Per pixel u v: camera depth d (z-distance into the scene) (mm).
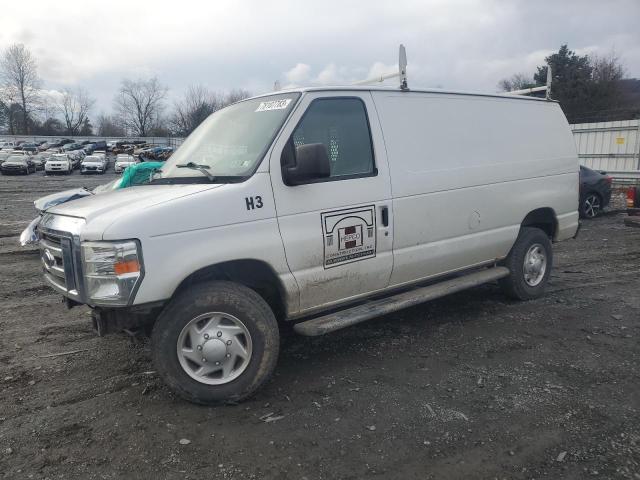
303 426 3441
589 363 4336
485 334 5035
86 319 5730
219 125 4504
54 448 3229
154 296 3389
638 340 4816
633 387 3896
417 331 5160
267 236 3783
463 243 5148
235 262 3723
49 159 43031
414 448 3178
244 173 3781
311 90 4164
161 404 3758
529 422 3441
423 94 4898
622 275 7316
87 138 85000
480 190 5238
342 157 4246
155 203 3477
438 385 3992
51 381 4188
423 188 4719
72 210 3742
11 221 14250
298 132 4000
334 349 4746
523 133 5773
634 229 11547
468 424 3430
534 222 6141
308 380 4125
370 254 4387
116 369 4391
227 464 3047
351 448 3186
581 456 3068
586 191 13320
